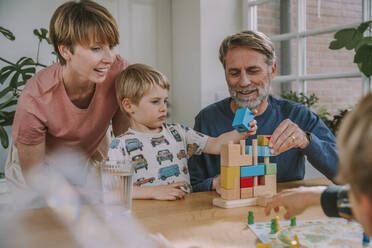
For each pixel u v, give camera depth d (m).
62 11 0.98
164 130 1.19
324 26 1.96
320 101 2.00
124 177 0.75
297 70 2.10
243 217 0.76
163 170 1.14
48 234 0.65
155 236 0.60
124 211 0.76
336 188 0.59
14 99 2.03
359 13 1.80
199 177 1.33
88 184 1.24
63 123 1.16
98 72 1.03
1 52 2.04
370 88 1.76
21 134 1.10
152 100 1.13
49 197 0.90
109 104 1.22
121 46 2.39
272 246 0.59
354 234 0.63
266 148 0.91
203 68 2.31
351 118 0.40
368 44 1.36
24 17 2.09
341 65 1.88
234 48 1.25
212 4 2.32
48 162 1.21
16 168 1.34
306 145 1.07
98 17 0.97
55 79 1.11
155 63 2.55
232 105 1.39
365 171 0.36
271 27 2.25
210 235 0.65
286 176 1.31
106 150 1.45
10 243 0.61
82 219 0.74
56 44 1.04
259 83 1.26
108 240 0.62
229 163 0.84
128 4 2.40
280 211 0.79
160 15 2.54
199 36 2.30
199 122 1.44
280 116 1.37
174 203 0.88
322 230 0.65
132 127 1.23
